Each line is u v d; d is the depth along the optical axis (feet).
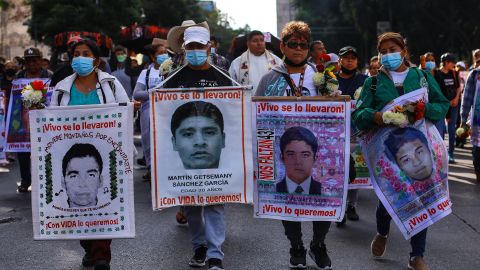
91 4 115.75
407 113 16.24
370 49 170.50
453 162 38.58
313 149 16.22
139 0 134.62
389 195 16.63
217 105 16.31
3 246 20.52
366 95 16.90
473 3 122.42
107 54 48.52
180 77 17.04
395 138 16.51
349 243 20.29
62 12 113.50
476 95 30.63
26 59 29.30
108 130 15.79
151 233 21.67
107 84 16.56
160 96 16.28
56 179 15.83
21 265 18.38
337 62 24.03
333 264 17.97
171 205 16.35
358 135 17.39
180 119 16.31
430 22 131.03
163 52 27.66
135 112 17.58
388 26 132.98
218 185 16.37
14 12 164.66
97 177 15.83
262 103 16.30
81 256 19.27
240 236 21.24
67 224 15.87
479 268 17.54
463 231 21.66
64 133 15.79
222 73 17.06
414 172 16.42
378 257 18.45
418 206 16.40
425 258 18.51
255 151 16.46
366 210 25.43
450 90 37.42
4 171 38.29
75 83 16.62
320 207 16.31
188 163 16.33
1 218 24.68
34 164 15.83
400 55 16.38
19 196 29.40
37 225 15.84
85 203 15.83
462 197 27.68
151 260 18.49
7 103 41.47
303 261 17.12
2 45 164.76
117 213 15.87
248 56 27.43
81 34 48.26
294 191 16.38
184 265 17.94
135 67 41.47
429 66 34.88
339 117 16.10
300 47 16.87
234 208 26.04
